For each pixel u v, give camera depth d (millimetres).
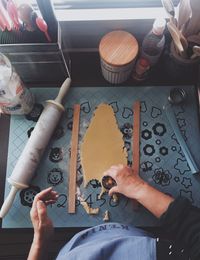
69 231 738
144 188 699
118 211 740
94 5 743
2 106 749
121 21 770
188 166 768
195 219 628
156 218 733
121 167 731
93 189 753
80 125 797
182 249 567
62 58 750
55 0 726
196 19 669
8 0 630
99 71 840
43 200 698
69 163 771
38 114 810
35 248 644
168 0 647
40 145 746
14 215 746
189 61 744
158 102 814
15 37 698
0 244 753
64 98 817
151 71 832
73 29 791
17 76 702
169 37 773
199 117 803
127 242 540
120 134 788
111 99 817
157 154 775
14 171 731
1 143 795
